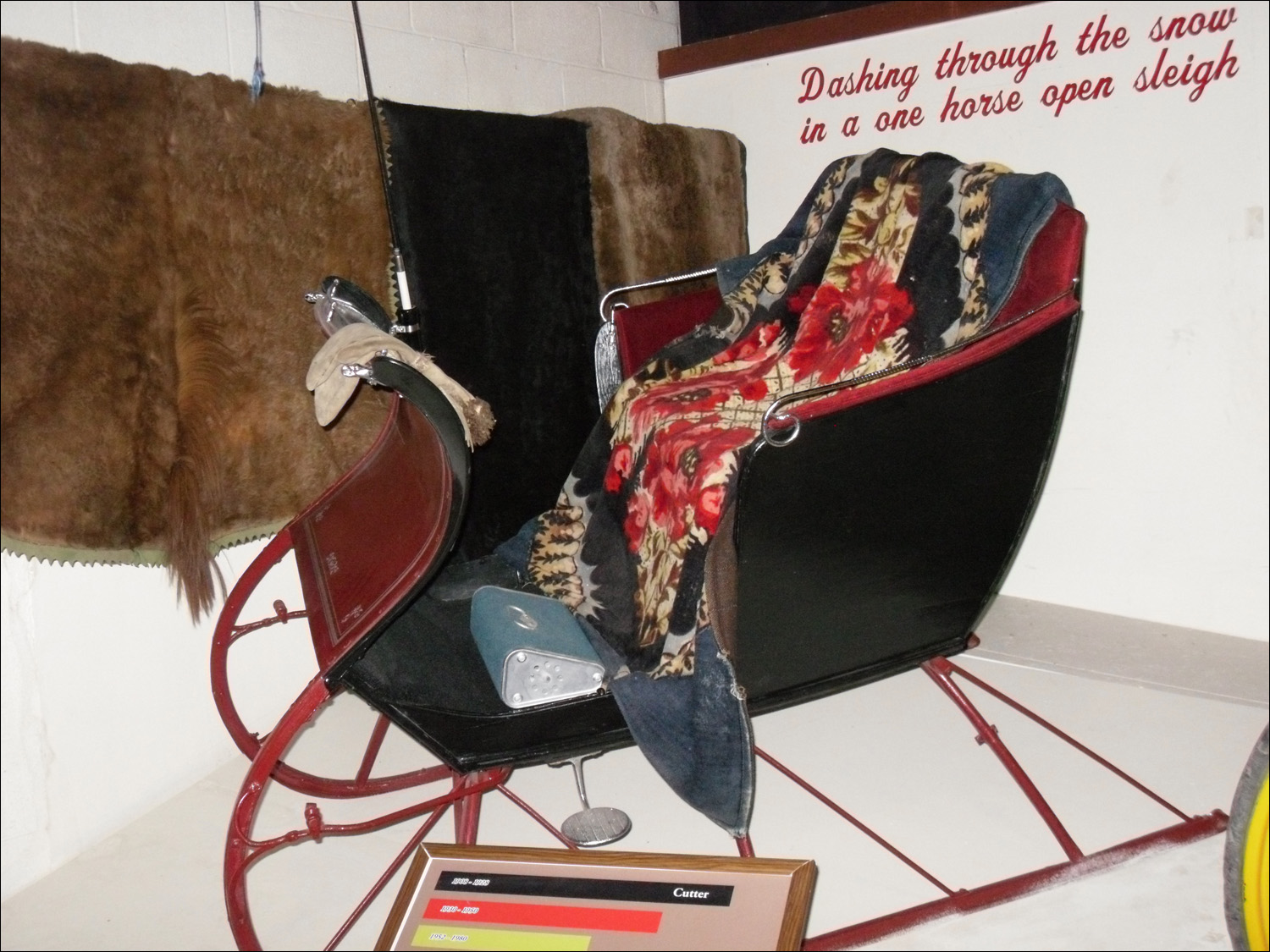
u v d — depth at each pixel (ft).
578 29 9.23
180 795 6.44
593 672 4.78
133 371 5.53
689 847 5.64
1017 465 4.66
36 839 5.71
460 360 7.04
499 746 4.57
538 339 7.51
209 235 5.86
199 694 6.57
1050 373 4.55
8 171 5.03
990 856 5.38
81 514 5.38
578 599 5.88
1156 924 4.69
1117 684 7.16
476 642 5.24
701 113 9.94
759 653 4.59
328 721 7.23
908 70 8.58
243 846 4.16
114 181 5.42
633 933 3.57
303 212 6.26
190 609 5.89
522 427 7.46
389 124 6.62
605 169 7.95
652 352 7.02
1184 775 5.98
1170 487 7.89
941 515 4.59
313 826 4.29
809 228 6.77
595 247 7.95
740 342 6.73
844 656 4.79
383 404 6.72
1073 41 7.70
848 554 4.48
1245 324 7.33
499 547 6.55
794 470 4.18
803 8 9.31
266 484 6.22
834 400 4.16
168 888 5.52
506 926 3.67
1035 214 4.74
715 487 5.04
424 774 5.77
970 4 8.04
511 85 8.65
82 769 5.93
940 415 4.36
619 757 6.70
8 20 5.40
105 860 5.82
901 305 5.59
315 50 7.12
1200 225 7.38
